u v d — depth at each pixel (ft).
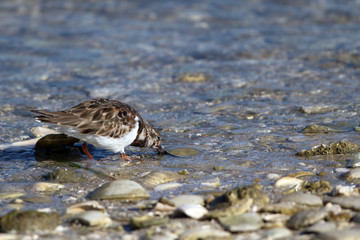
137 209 25.54
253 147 37.32
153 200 26.48
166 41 79.15
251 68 64.08
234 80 58.75
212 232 21.48
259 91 54.34
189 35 82.64
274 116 45.75
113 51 73.97
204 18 93.45
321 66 64.13
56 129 43.29
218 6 101.45
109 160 35.50
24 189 29.81
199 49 74.13
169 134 41.47
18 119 46.19
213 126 43.29
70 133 32.94
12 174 32.55
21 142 38.96
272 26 87.86
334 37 79.25
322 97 51.55
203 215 23.80
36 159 35.76
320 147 35.06
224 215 23.43
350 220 22.84
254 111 47.37
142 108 49.55
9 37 82.64
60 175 31.53
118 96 53.62
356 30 83.82
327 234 20.56
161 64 67.00
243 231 21.98
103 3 105.29
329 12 96.22
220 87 56.29
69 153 37.04
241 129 42.09
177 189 28.71
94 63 67.77
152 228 22.79
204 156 35.70
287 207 24.27
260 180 30.01
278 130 41.47
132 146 38.99
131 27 88.22
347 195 26.00
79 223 23.54
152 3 104.42
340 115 45.01
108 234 22.38
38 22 92.68
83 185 30.30
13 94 54.49
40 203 26.96
